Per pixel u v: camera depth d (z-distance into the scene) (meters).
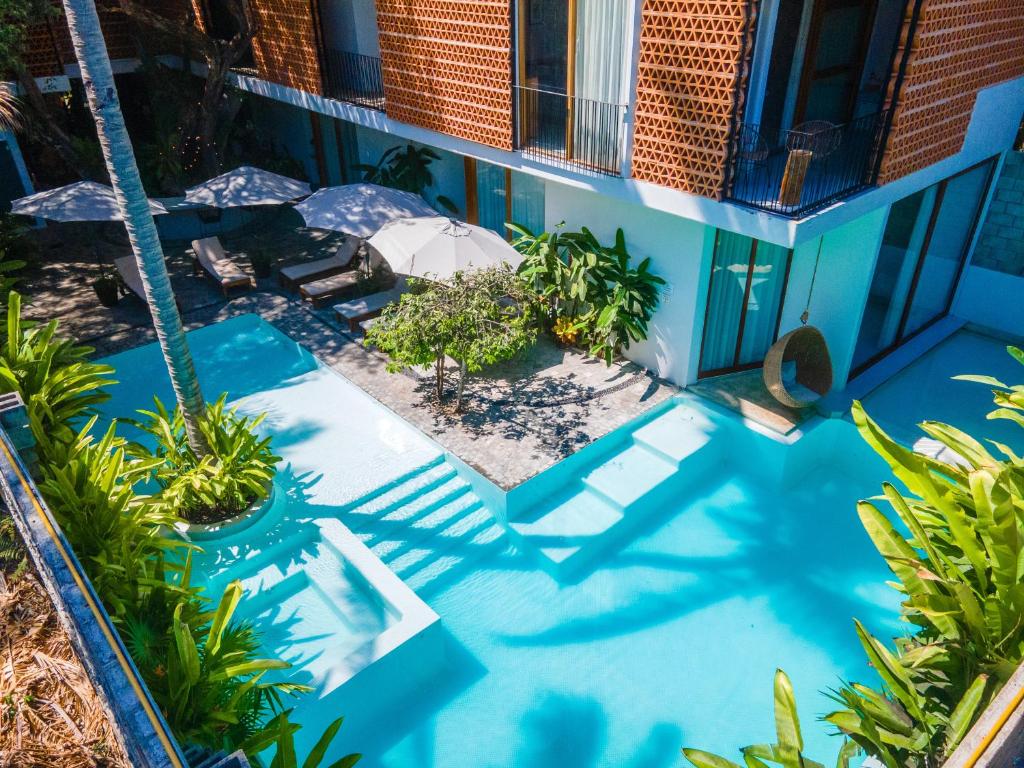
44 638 6.68
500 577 10.14
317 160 22.52
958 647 5.07
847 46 11.55
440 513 10.79
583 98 11.43
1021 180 13.78
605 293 13.30
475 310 11.36
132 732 4.18
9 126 16.47
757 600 9.89
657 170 10.55
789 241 9.29
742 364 13.49
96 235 19.53
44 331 10.69
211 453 9.98
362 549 9.62
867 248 11.48
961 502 5.98
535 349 14.30
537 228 15.31
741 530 11.09
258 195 15.77
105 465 8.49
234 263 17.94
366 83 17.52
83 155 19.56
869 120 11.80
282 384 13.60
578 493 11.23
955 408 12.45
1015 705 3.91
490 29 11.85
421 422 12.10
